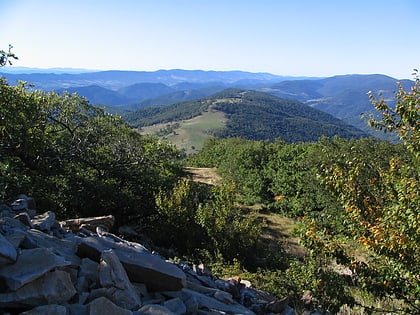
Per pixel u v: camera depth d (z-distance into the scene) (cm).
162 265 505
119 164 1730
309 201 2166
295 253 1513
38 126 1366
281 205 2378
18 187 1084
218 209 1302
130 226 1436
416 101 570
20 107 1215
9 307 347
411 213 511
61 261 391
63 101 1656
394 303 724
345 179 629
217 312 494
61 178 1388
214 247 1177
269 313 608
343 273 799
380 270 573
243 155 3128
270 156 2972
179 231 1274
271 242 1695
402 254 524
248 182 2631
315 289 611
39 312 331
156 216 1415
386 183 614
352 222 626
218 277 843
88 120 1714
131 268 479
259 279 867
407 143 595
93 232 732
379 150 1638
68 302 377
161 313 392
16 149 1265
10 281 352
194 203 1420
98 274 437
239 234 1212
